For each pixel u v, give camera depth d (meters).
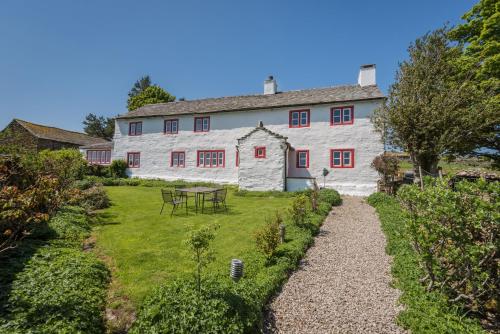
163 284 4.30
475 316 4.14
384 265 5.93
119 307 4.02
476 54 12.78
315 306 4.44
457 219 3.99
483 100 10.68
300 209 8.12
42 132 33.09
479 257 4.02
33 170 7.29
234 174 20.19
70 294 3.92
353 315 4.22
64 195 7.67
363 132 16.39
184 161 22.09
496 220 3.63
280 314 4.21
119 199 13.32
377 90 16.94
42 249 5.50
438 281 4.57
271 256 5.77
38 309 3.53
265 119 19.31
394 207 10.28
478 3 12.93
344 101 16.75
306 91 20.39
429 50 12.53
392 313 4.25
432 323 3.71
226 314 3.57
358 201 13.61
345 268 5.79
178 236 7.31
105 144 28.94
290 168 18.20
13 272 4.44
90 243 6.81
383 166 13.33
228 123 20.64
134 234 7.49
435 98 10.71
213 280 4.35
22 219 4.70
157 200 13.31
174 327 3.32
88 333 3.35
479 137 12.28
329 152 17.22
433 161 12.56
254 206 11.84
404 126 11.02
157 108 25.38
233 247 6.52
